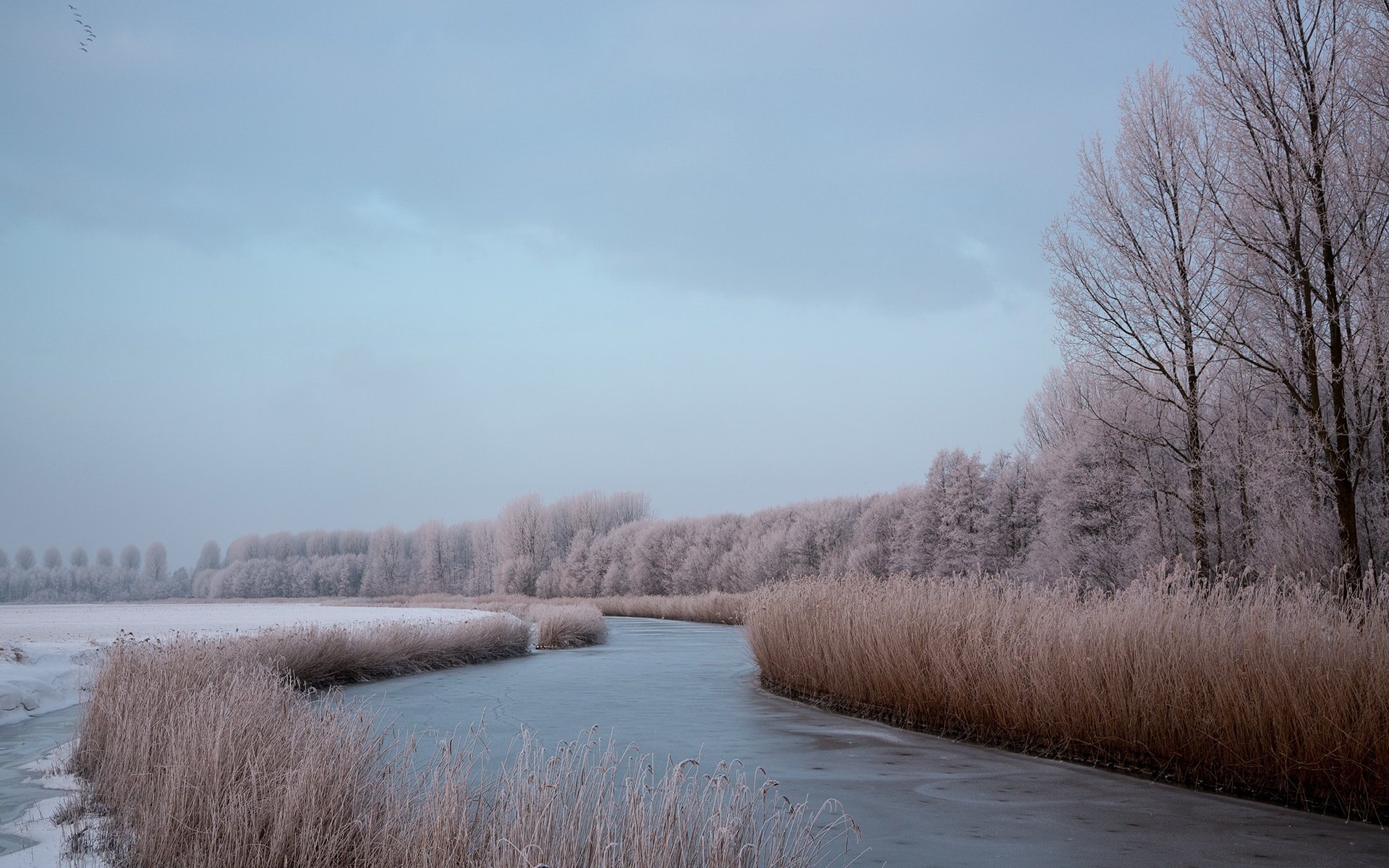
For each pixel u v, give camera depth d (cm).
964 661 977
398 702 1281
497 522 10081
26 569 15900
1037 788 720
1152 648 791
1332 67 1140
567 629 2666
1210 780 722
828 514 5766
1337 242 1177
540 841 387
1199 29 1242
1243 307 1284
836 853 541
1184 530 1686
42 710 1157
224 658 1162
